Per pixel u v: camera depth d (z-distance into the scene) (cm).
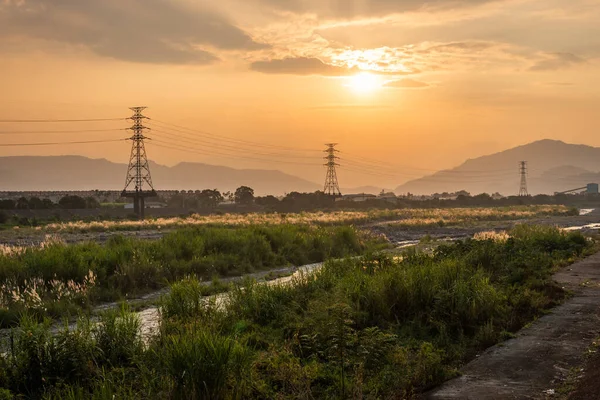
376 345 984
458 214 9406
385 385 865
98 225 5947
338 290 1404
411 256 2011
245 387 812
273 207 13300
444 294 1280
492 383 864
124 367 966
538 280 1661
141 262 2134
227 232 3041
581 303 1446
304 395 808
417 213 9750
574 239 2955
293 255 2862
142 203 10362
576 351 1011
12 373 913
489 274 1680
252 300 1371
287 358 953
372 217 8244
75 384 889
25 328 1035
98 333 1071
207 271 2302
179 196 16550
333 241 3281
